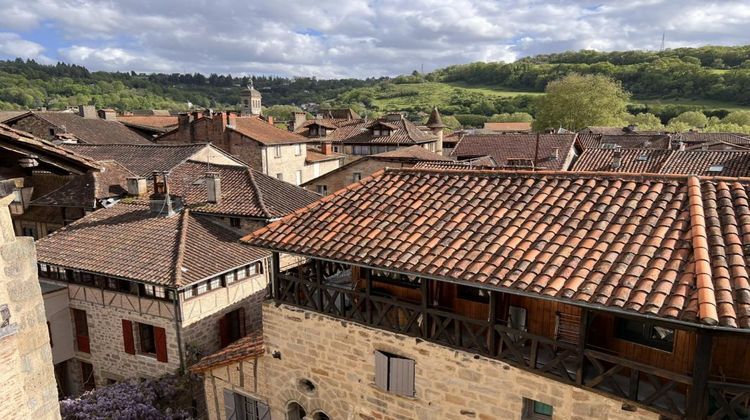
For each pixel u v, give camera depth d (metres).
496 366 9.12
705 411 7.09
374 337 10.61
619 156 32.62
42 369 6.02
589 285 7.45
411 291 10.92
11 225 5.71
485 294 10.07
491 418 9.39
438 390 9.91
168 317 16.91
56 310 18.62
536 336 8.54
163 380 17.00
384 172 12.63
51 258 18.67
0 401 5.43
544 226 9.12
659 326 7.47
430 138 52.09
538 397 8.75
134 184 23.56
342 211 11.48
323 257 10.12
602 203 9.25
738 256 7.17
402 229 10.20
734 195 8.56
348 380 11.23
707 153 30.27
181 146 33.03
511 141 41.75
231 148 42.34
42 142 6.17
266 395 13.01
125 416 15.17
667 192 9.07
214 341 18.17
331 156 50.50
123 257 18.08
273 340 12.39
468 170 11.64
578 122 78.44
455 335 9.57
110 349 18.59
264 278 20.16
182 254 17.67
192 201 22.73
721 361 7.72
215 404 14.33
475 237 9.35
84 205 23.19
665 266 7.43
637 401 7.77
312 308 11.53
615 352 8.68
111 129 44.97
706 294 6.59
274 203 22.11
